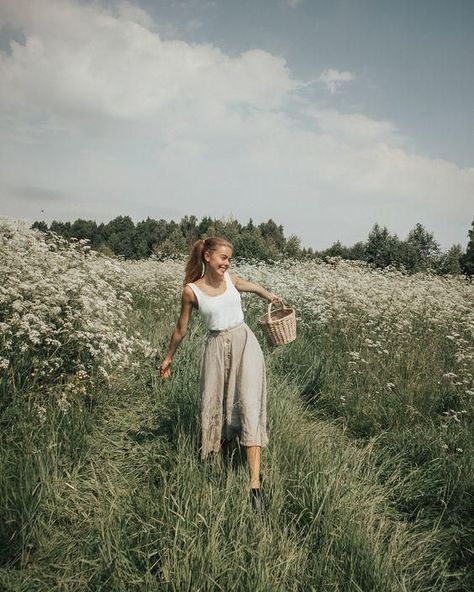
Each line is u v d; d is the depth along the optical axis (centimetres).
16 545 229
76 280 453
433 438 356
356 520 255
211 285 311
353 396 441
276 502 262
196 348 518
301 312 724
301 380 496
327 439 364
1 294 390
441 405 431
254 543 229
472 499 290
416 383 452
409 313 719
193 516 241
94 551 235
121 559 220
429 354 536
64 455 304
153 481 285
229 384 303
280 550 228
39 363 364
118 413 395
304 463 305
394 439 368
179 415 355
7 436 301
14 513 237
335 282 921
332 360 529
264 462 312
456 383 438
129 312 728
